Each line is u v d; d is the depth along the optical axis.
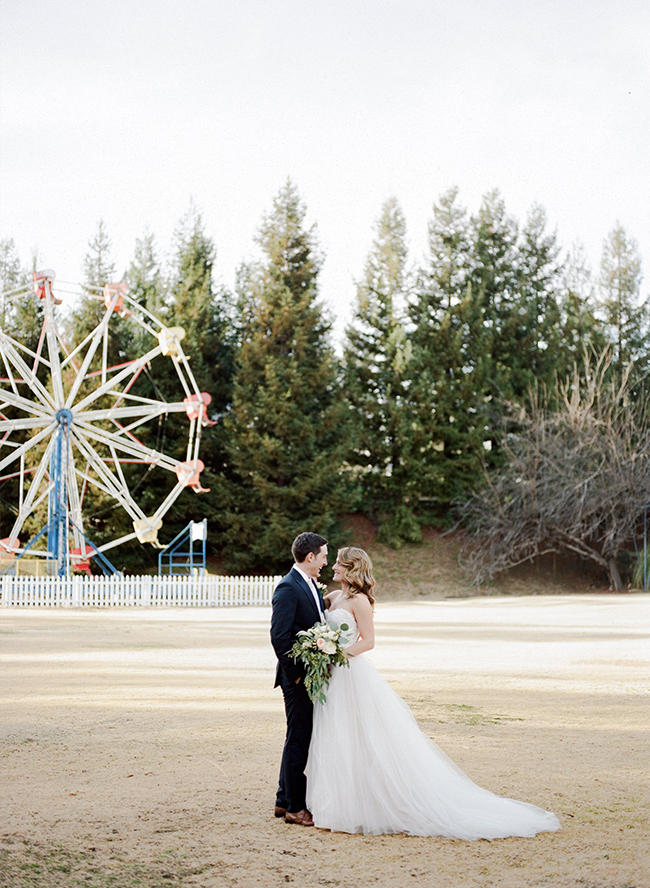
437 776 5.91
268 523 46.47
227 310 56.16
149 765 7.19
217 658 15.29
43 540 46.38
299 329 48.09
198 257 54.94
